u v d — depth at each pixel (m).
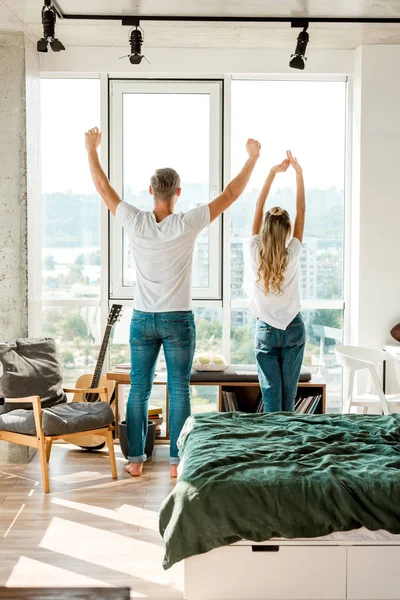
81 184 6.19
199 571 2.83
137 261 4.73
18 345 5.18
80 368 6.24
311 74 6.12
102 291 6.19
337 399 6.32
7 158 5.41
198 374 5.59
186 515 2.80
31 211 5.60
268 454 3.23
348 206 6.20
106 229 6.14
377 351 5.64
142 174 6.19
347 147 6.19
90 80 6.15
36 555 3.58
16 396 4.96
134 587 3.25
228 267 6.21
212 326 6.29
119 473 4.98
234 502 2.81
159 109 6.16
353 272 6.14
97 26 5.41
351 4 4.76
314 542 2.82
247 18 5.02
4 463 5.26
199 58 6.02
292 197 6.24
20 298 5.46
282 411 4.39
